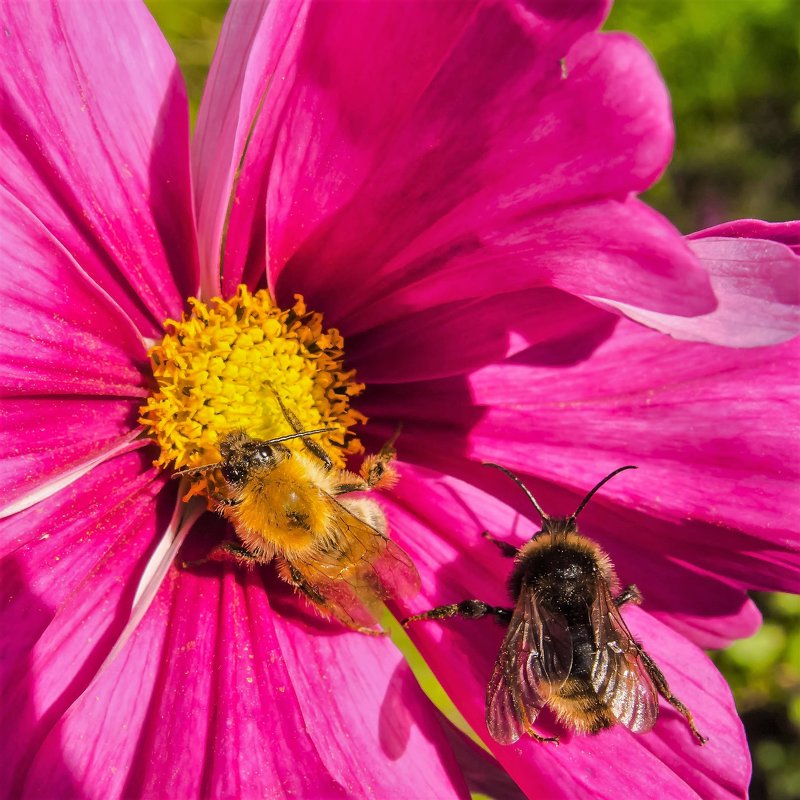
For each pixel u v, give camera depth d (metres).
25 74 0.06
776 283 0.06
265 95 0.07
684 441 0.07
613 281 0.06
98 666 0.06
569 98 0.06
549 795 0.06
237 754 0.06
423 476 0.08
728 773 0.07
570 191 0.06
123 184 0.07
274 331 0.07
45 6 0.06
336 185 0.07
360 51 0.06
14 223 0.06
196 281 0.07
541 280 0.06
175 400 0.07
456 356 0.07
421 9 0.06
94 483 0.07
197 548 0.07
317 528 0.07
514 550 0.07
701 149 0.17
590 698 0.07
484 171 0.06
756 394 0.07
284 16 0.06
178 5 0.12
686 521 0.07
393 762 0.06
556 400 0.08
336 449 0.08
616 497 0.07
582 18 0.06
